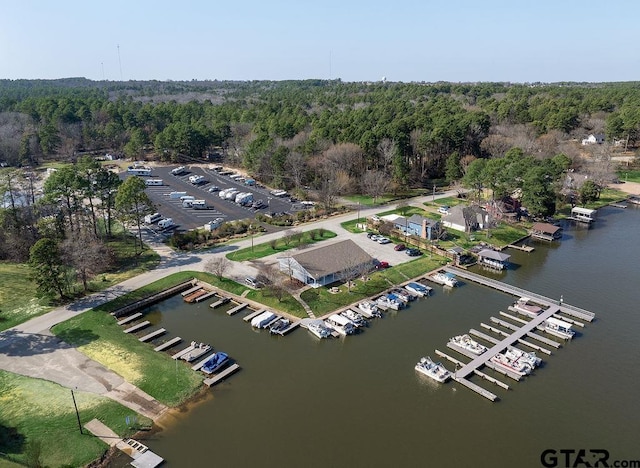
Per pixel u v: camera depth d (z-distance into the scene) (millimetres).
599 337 59656
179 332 60344
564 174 118938
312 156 130250
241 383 50000
